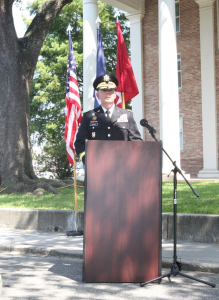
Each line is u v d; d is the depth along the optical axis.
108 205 4.50
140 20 21.25
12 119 12.61
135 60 21.39
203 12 19.34
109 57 30.52
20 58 12.84
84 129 4.98
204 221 6.50
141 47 21.22
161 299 3.91
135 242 4.48
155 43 21.02
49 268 5.27
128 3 20.47
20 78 12.82
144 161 4.55
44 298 3.99
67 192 11.69
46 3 13.31
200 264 4.99
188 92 19.91
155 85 20.95
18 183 12.01
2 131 12.55
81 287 4.34
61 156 23.25
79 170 25.61
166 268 5.18
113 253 4.49
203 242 6.50
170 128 15.18
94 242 4.49
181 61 20.16
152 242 4.48
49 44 30.14
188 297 3.97
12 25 12.62
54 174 24.12
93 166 4.53
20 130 12.72
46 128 29.16
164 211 7.64
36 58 13.29
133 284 4.44
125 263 4.48
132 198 4.51
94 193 4.50
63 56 29.28
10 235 7.42
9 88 12.63
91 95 17.28
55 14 13.41
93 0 17.39
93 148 4.55
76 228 7.41
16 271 5.11
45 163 23.97
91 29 17.33
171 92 15.23
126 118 4.98
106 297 3.99
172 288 4.28
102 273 4.48
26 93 13.02
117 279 4.48
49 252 6.07
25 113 12.95
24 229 8.14
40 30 13.25
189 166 19.80
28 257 6.00
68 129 8.07
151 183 4.53
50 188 11.61
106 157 4.54
